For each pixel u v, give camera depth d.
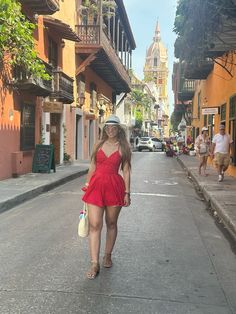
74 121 24.58
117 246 6.98
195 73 26.41
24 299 4.75
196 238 7.78
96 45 24.20
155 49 147.00
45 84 16.62
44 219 9.02
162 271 5.84
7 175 14.59
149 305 4.69
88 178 5.70
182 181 16.89
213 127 23.95
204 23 9.77
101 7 24.41
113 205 5.52
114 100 41.69
